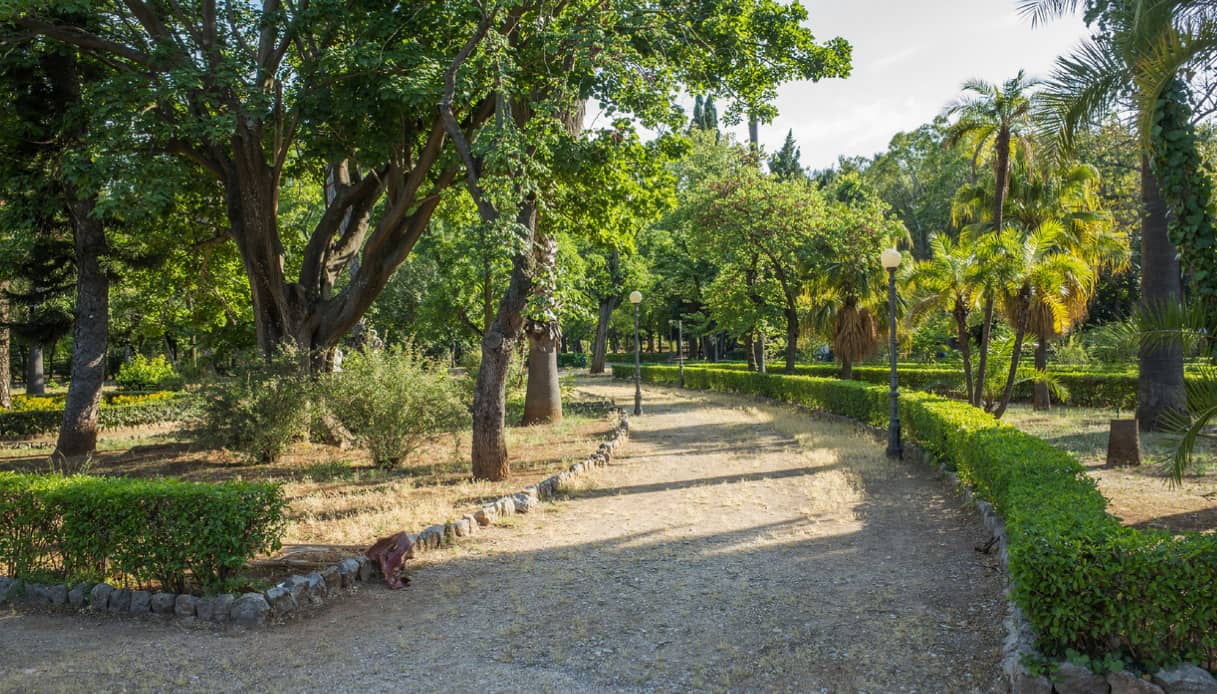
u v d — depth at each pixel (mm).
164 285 20016
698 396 29375
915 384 25953
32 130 13500
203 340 30516
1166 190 6898
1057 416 17109
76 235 15477
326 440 14805
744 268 29406
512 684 4328
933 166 40875
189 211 16328
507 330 10695
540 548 7363
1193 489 8742
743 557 6887
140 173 10781
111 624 5344
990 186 20734
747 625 5184
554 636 5082
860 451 13078
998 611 5176
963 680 4156
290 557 6605
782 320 29625
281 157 13062
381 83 10984
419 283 42062
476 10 11180
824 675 4332
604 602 5766
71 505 5738
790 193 26578
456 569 6703
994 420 10336
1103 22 9273
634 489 10375
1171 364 13859
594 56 10625
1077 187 19969
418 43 11953
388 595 6000
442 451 14000
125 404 22547
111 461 13727
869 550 6965
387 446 11914
